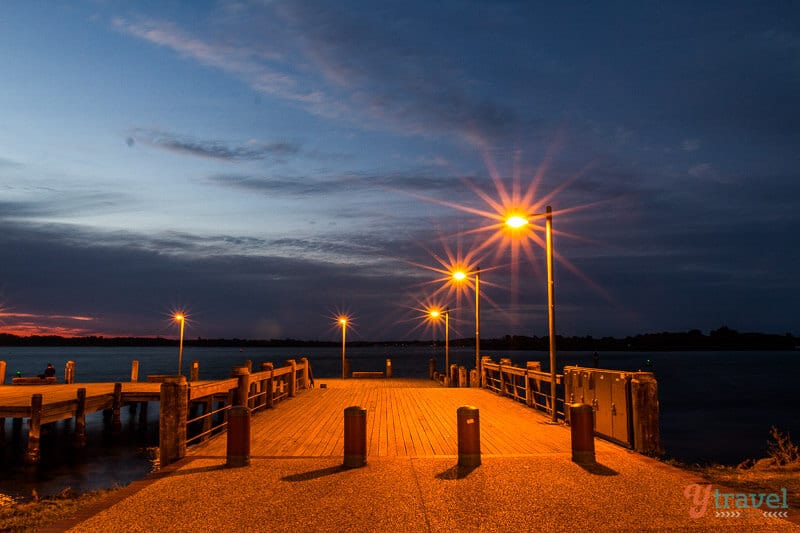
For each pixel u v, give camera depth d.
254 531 6.13
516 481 8.14
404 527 6.21
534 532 6.05
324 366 120.31
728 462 25.28
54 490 16.66
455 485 7.93
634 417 10.29
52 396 26.64
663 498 7.27
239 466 9.16
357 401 19.06
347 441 9.20
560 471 8.72
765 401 55.62
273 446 11.12
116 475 18.89
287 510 6.84
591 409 9.39
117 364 137.00
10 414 20.97
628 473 8.57
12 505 11.76
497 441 11.55
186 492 7.66
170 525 6.34
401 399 19.75
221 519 6.53
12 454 22.58
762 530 6.09
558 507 6.90
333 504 7.07
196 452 10.53
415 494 7.49
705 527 6.18
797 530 6.09
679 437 33.62
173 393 9.98
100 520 6.52
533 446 11.02
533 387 17.69
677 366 148.88
